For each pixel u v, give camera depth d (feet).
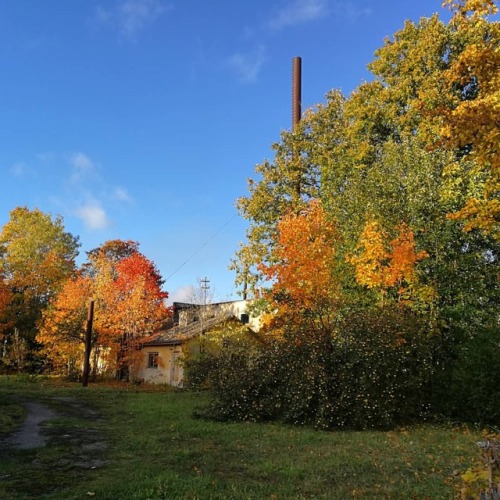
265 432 39.60
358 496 20.90
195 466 26.63
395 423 44.24
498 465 15.92
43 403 60.59
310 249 64.08
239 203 102.06
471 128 26.91
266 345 54.85
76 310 111.65
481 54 29.68
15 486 22.16
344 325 49.14
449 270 54.39
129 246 196.75
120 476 24.03
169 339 114.93
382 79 85.46
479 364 44.86
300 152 103.55
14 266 145.38
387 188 59.82
